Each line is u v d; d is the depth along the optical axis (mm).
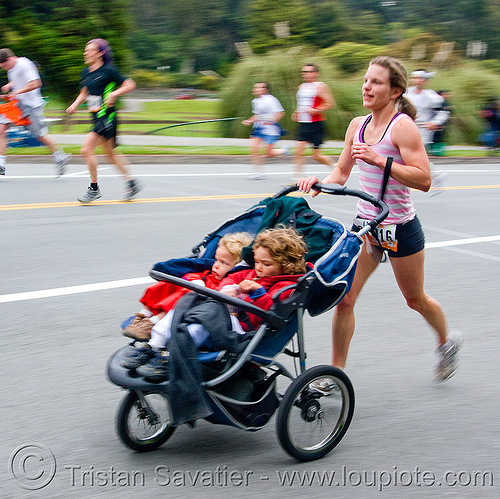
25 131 11070
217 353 3348
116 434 3791
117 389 4359
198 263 3922
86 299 5867
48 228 8117
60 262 6848
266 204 4191
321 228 3939
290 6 47125
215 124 22359
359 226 4066
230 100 21156
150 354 3449
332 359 4410
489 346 5262
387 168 3809
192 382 3256
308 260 3811
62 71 24250
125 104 34062
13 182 10898
